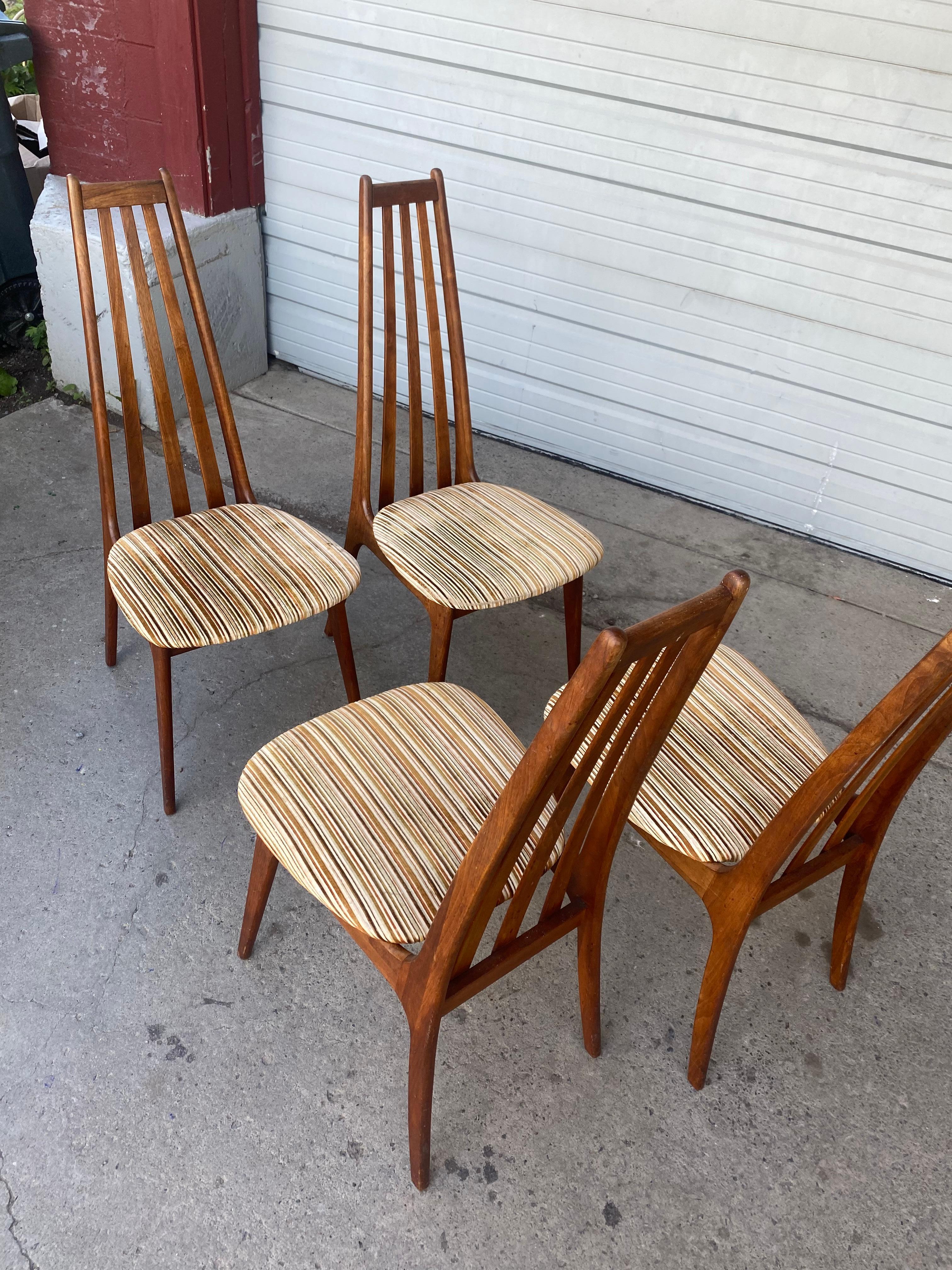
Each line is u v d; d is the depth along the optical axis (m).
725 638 2.37
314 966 1.52
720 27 2.16
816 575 2.66
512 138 2.52
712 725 1.42
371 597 2.37
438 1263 1.19
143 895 1.59
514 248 2.70
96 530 2.43
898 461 2.55
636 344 2.70
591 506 2.84
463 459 2.02
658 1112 1.38
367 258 1.67
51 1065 1.35
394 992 1.47
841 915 1.50
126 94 2.69
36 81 2.91
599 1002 1.38
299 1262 1.17
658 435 2.83
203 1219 1.20
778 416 2.63
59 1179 1.23
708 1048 1.36
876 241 2.27
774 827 1.13
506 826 0.87
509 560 1.75
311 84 2.70
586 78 2.35
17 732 1.86
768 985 1.57
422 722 1.34
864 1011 1.55
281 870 1.67
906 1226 1.28
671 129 2.33
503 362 2.94
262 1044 1.40
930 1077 1.46
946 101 2.05
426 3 2.42
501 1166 1.29
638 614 2.42
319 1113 1.33
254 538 1.72
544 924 1.21
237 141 2.78
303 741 1.28
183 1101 1.32
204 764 1.84
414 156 2.69
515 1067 1.41
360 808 1.19
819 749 1.41
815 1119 1.39
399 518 1.83
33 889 1.58
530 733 2.02
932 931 1.69
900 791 1.30
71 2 2.60
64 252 2.65
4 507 2.47
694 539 2.75
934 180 2.14
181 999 1.45
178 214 1.62
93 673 2.02
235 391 3.16
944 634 2.47
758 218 2.36
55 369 2.95
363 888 1.10
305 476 2.76
